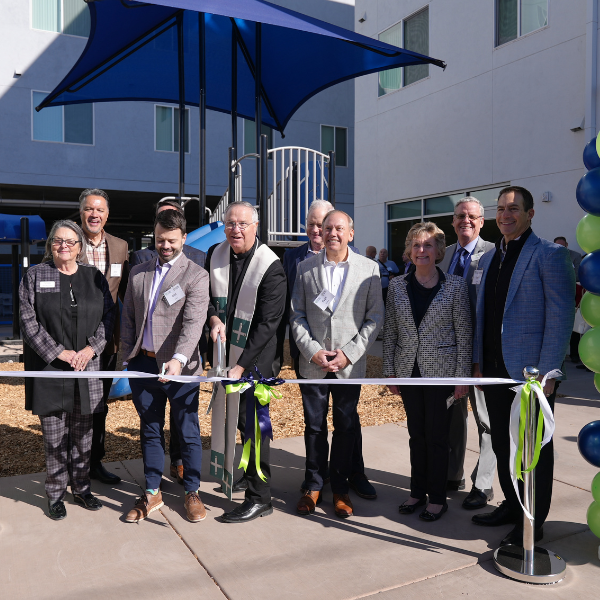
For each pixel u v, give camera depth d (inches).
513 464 98.7
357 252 140.3
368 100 491.8
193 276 123.5
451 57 408.5
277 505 131.0
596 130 313.7
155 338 123.1
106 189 592.1
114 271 146.9
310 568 101.7
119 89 325.7
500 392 113.3
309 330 127.7
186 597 92.7
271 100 339.3
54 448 123.5
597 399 223.5
